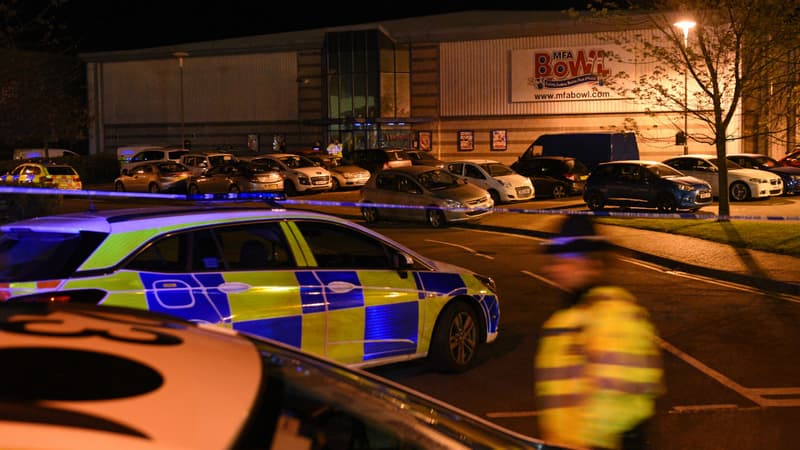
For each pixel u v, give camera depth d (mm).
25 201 17469
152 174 35906
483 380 7168
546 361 4250
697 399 6570
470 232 20578
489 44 45656
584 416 4070
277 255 6199
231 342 2326
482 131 46125
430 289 7070
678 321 9641
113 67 53469
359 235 6715
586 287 4117
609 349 4051
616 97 42875
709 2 18219
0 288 5113
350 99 46469
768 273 12523
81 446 1382
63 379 1688
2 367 1725
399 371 7430
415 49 46938
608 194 24781
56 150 49781
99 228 5527
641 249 15469
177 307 5508
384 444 2273
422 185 22156
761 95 19703
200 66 51688
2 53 16875
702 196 23531
